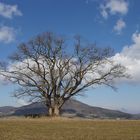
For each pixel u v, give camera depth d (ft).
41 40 213.46
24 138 82.33
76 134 91.86
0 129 105.19
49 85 213.46
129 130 104.17
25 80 214.07
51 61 212.23
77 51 213.46
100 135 88.94
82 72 213.46
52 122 146.61
